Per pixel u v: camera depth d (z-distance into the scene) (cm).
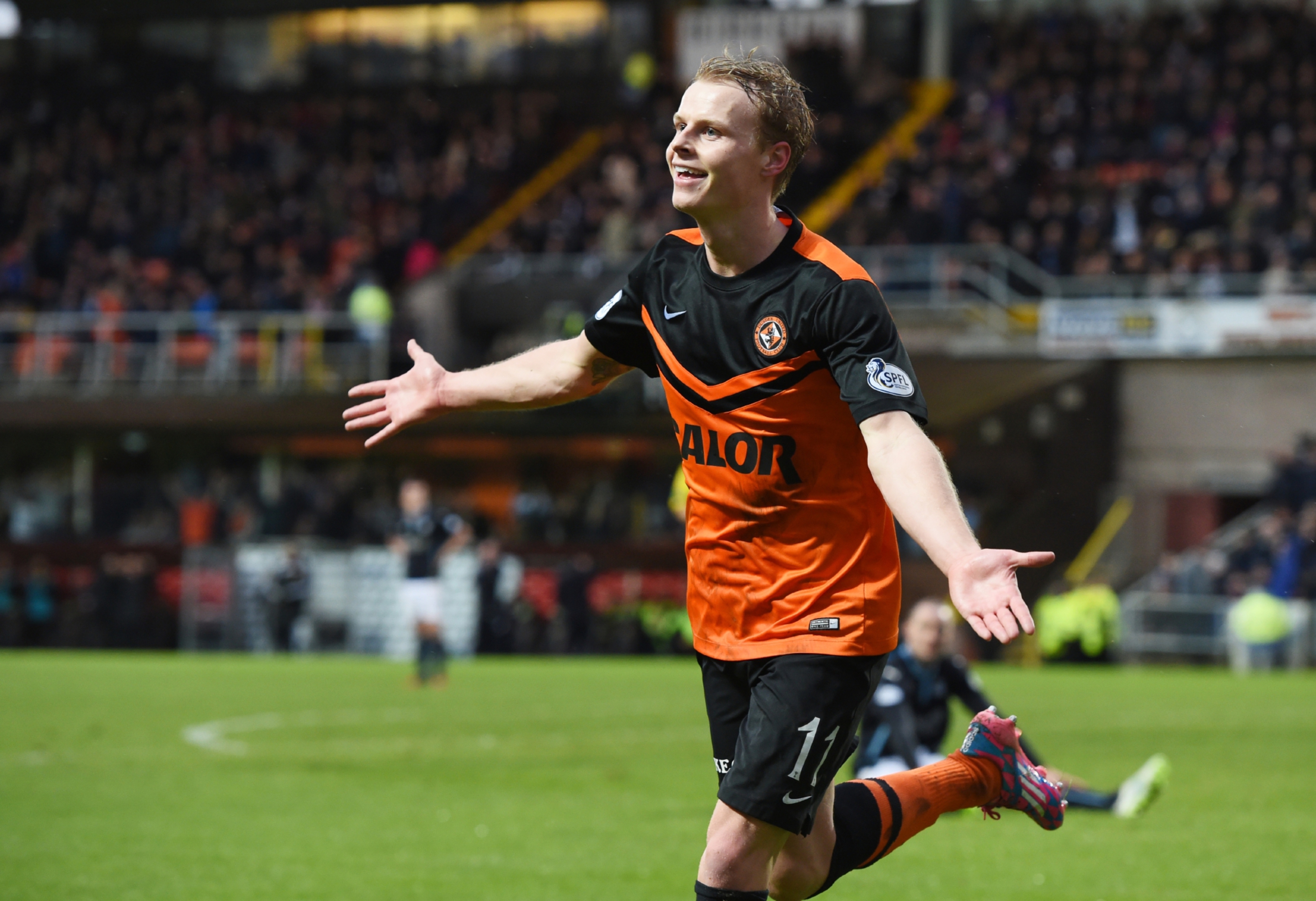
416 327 9931
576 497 9031
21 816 2575
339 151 12631
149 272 10969
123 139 12850
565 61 13050
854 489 1170
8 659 7325
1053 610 7638
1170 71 10681
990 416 9131
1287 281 8500
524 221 11125
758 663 1191
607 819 2573
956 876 2086
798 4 12475
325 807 2706
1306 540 7425
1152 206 9800
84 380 9969
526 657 8056
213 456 10506
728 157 1123
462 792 2911
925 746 2423
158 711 4597
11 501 9262
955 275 9262
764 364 1151
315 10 13300
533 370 1316
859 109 11650
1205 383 8838
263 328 9819
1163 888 1983
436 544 5734
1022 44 11756
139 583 8431
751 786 1152
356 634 8069
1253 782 3075
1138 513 8744
